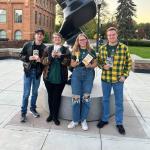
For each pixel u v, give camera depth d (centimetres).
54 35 292
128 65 279
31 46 294
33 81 308
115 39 272
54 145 248
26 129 281
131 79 628
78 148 244
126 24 3591
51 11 3559
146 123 317
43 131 278
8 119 309
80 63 281
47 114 329
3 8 2620
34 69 301
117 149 246
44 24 3200
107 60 277
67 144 251
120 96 285
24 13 2606
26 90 303
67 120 313
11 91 449
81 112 294
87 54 278
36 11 2806
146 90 507
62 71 293
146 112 361
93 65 280
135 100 424
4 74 628
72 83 286
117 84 282
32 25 2666
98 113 317
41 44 298
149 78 654
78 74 283
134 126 304
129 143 259
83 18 359
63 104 312
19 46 1617
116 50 275
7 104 371
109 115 321
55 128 288
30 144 248
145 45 3362
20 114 328
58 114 316
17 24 2634
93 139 264
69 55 289
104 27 3212
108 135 275
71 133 276
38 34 292
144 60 734
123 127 290
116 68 278
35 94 315
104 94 295
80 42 278
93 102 311
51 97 302
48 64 292
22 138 260
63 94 317
